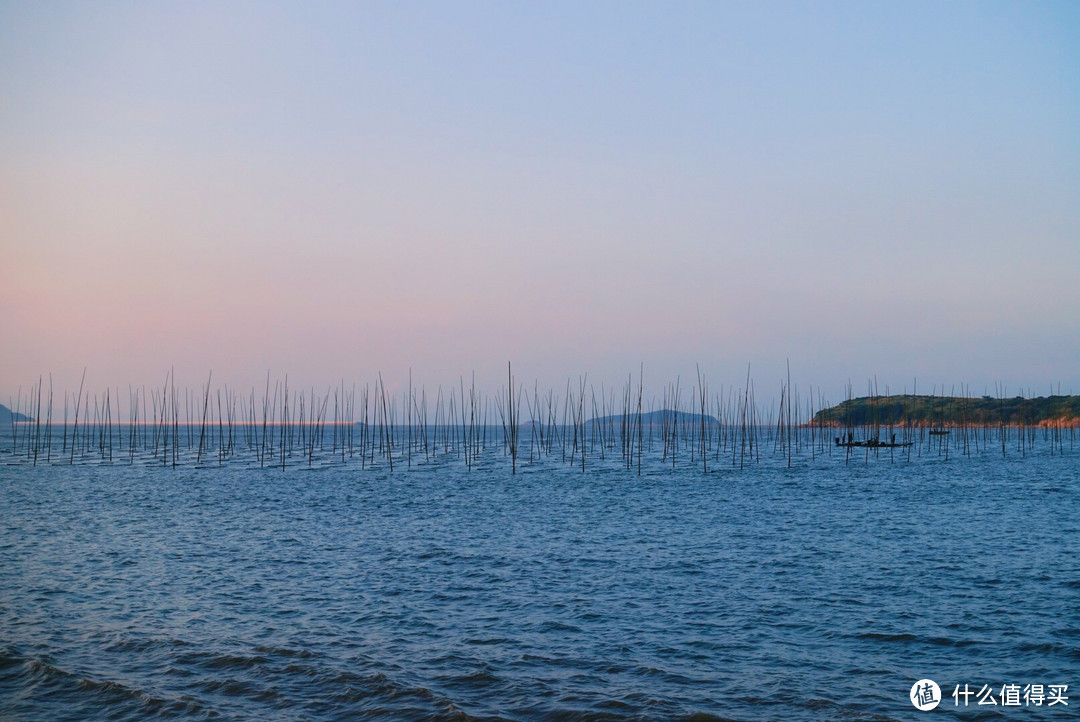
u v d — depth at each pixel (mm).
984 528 37562
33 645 18234
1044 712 14711
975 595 23500
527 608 22094
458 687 15766
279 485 66938
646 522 41438
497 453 121562
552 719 14227
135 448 127312
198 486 65375
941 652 18203
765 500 53281
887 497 54094
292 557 30156
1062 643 18797
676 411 101438
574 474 79938
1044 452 111438
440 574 26828
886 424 173625
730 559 29672
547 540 34750
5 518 42781
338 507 49500
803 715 14484
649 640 19047
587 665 17172
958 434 140375
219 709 14672
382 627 20109
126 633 19281
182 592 23922
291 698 15195
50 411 98188
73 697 15227
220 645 18359
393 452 122375
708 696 15367
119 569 27578
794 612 21656
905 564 28344
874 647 18547
